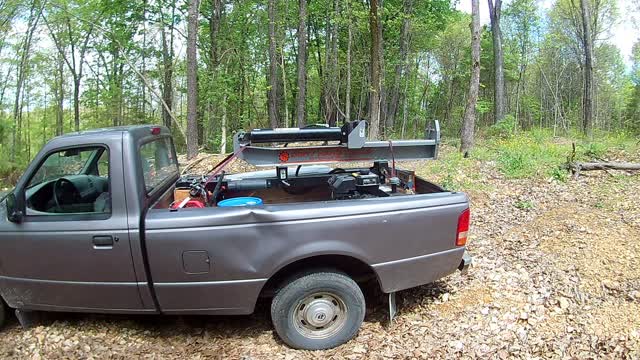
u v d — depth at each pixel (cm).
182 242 315
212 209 323
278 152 371
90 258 323
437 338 356
